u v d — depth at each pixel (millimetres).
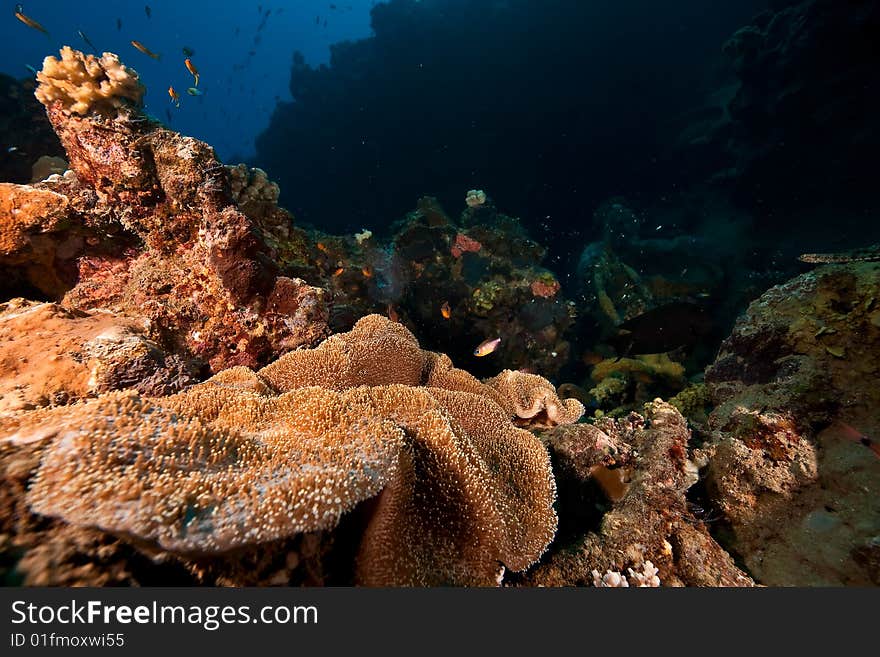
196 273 3268
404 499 1557
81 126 3004
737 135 11836
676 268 10055
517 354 6883
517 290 6891
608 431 2844
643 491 2189
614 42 15711
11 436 1250
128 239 3344
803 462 2191
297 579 1337
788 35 9688
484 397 2377
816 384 2359
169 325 3219
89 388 2135
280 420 1832
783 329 2678
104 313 3004
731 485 2311
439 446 1775
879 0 7949
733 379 2957
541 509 1844
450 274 6996
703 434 2822
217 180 3137
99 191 3244
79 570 1077
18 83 7285
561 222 16188
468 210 8422
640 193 15367
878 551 1733
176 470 1256
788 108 9984
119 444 1250
